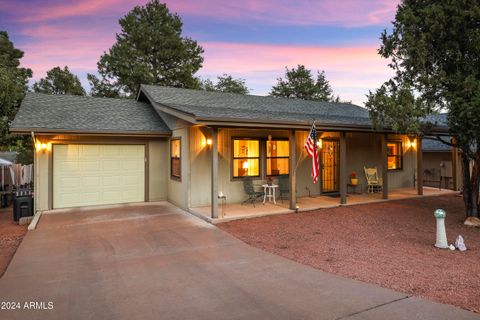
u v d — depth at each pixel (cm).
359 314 338
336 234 688
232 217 806
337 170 1260
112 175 1044
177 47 2581
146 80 2400
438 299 371
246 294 394
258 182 1055
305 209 924
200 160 957
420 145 1201
